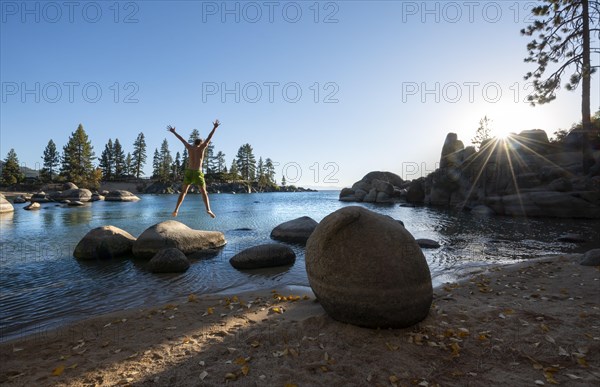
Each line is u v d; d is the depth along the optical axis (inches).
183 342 193.0
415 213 1219.2
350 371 156.0
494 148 1390.3
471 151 1601.9
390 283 189.9
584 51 1023.0
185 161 4143.7
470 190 1395.2
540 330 196.2
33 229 819.4
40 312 288.4
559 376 150.4
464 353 172.1
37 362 177.9
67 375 160.2
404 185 2568.9
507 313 225.9
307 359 167.5
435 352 173.3
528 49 1095.6
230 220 1051.9
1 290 351.3
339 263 198.5
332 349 176.4
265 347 181.6
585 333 191.0
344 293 196.2
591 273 335.9
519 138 1393.9
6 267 450.3
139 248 502.6
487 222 922.7
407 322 197.0
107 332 217.6
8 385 152.9
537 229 778.8
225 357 172.6
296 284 365.7
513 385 144.2
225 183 4192.9
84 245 501.0
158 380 151.3
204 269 435.8
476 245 592.4
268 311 245.1
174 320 234.8
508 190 1207.6
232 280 384.5
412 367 159.3
